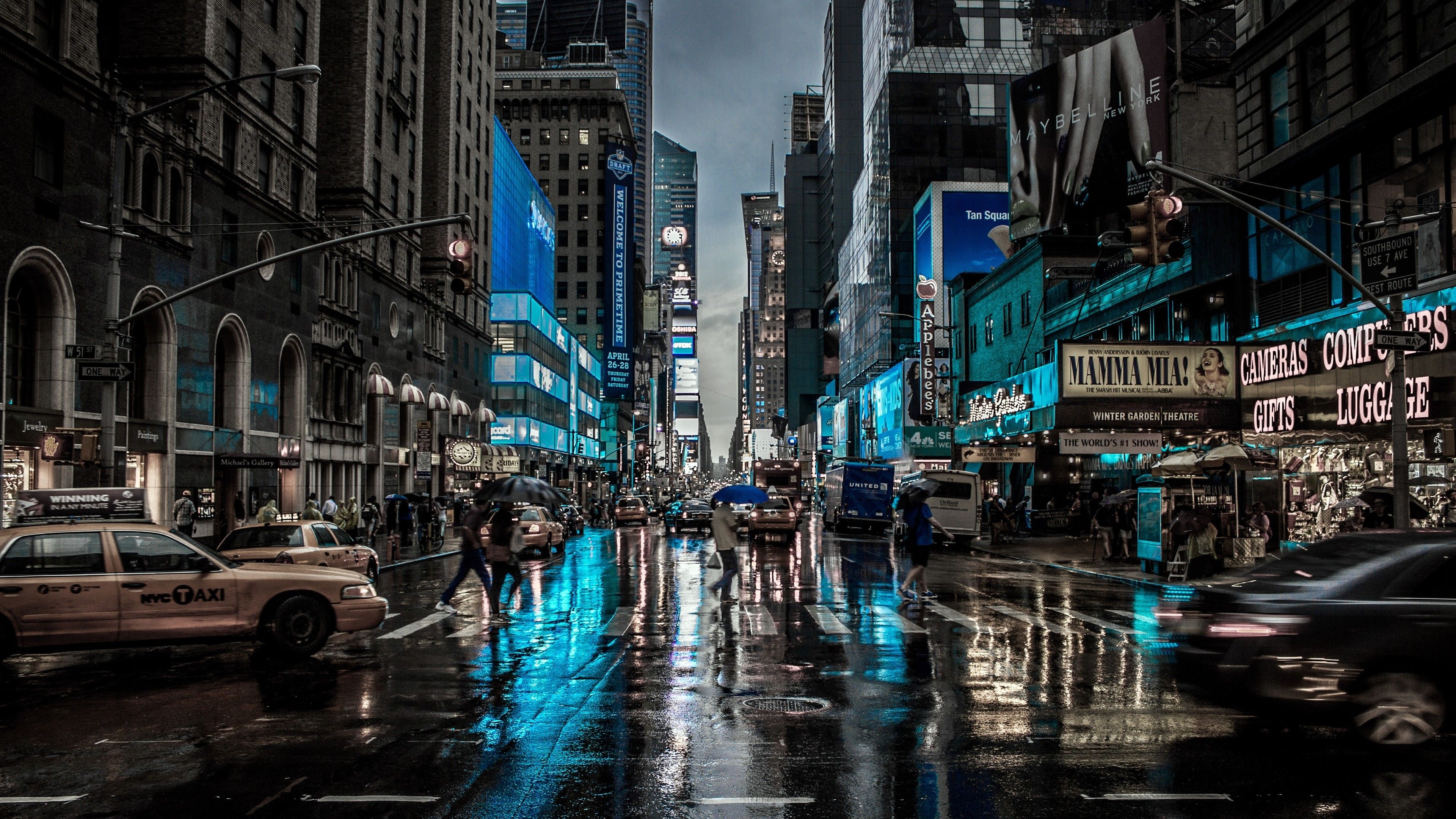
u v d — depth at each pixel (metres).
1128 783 6.93
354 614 12.35
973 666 11.65
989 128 90.94
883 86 94.69
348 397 44.47
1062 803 6.48
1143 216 15.26
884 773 7.19
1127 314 39.38
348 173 45.28
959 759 7.58
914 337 90.50
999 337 56.84
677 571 26.19
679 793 6.71
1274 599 8.09
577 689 10.29
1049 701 9.66
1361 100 24.61
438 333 58.12
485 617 16.47
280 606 12.02
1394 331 16.45
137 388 28.56
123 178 19.30
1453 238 22.02
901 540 36.31
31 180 23.05
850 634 14.34
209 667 11.73
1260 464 23.92
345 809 6.36
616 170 138.88
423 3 54.94
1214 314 33.03
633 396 152.62
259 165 35.03
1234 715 9.08
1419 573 7.89
